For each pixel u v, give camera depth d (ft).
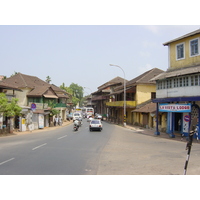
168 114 82.64
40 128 103.91
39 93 125.59
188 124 67.67
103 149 45.16
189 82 62.69
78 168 28.71
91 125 89.71
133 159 35.40
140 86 127.85
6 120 80.84
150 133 84.48
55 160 33.27
